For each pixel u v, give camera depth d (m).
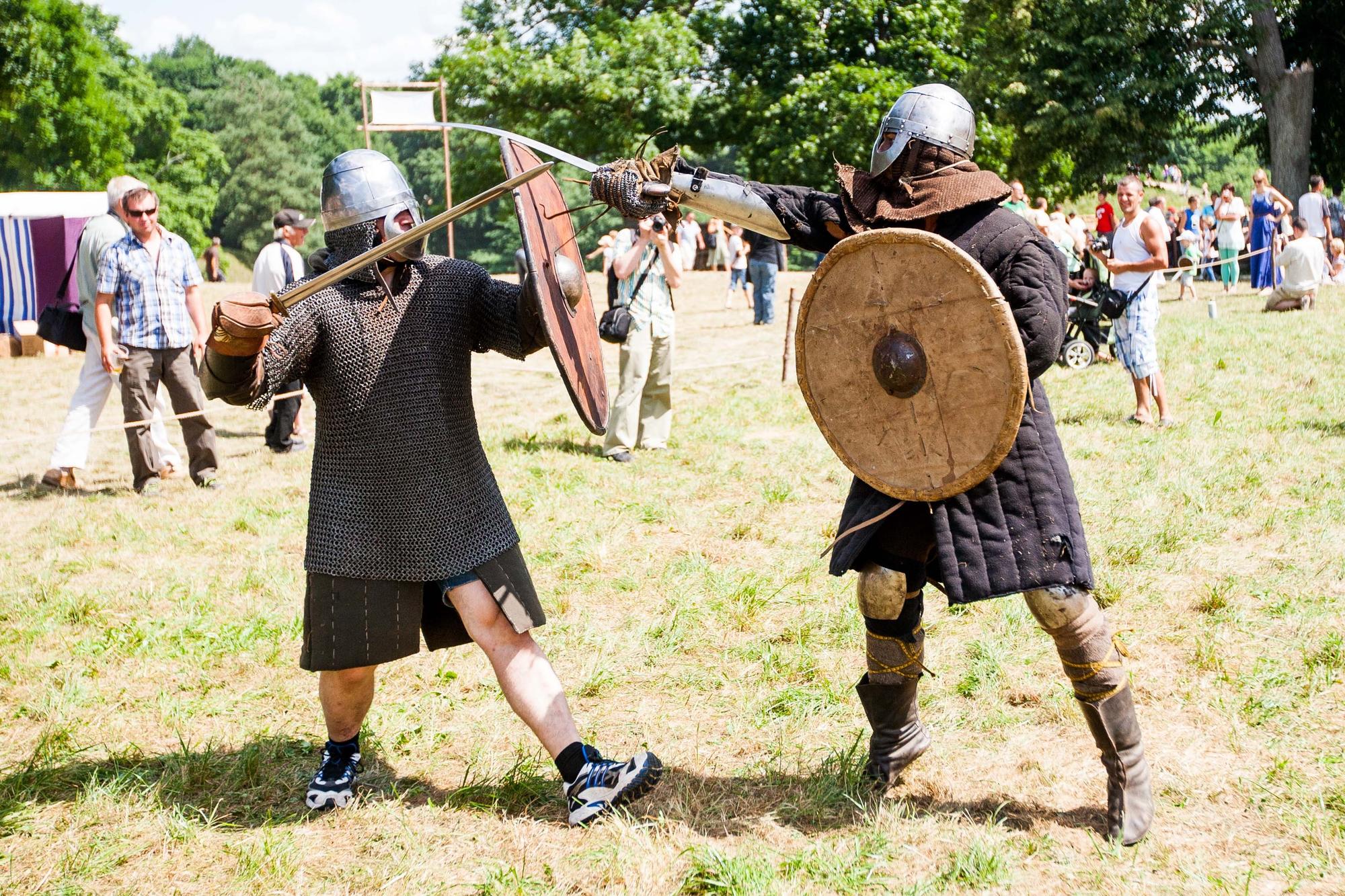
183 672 4.50
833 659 4.37
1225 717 3.70
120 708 4.17
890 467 2.99
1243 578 4.98
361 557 3.09
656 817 3.27
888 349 2.90
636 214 3.22
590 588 5.27
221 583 5.61
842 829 3.17
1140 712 3.79
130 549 6.31
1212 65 26.62
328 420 3.11
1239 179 81.69
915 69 24.78
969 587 2.92
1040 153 27.45
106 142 48.50
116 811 3.35
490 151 25.00
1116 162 27.58
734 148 26.75
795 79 24.36
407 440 3.08
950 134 2.99
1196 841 3.03
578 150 24.53
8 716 4.14
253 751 3.68
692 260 27.67
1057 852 3.00
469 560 3.14
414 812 3.32
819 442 8.27
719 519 6.41
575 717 3.97
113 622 5.10
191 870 3.07
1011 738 3.66
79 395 7.95
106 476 8.51
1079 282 11.06
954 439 2.87
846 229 3.14
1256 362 10.62
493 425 9.60
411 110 20.30
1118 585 4.91
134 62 66.19
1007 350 2.74
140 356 7.54
